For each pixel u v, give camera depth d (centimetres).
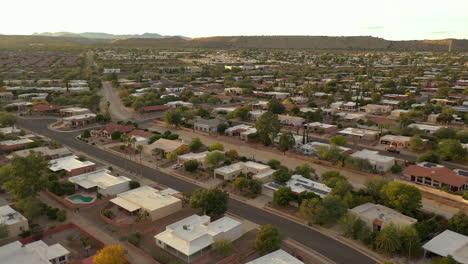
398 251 7088
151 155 13462
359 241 7556
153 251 7131
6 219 7844
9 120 16750
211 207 8350
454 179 10069
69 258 6888
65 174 11262
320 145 12988
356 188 10281
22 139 14338
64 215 8431
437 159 12094
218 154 11662
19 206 8444
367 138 15312
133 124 17412
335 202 8069
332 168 11969
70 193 9894
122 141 14125
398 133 15600
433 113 19512
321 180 10825
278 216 8738
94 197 9750
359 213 8131
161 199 9056
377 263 6825
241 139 15462
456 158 12394
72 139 15588
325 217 7956
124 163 12575
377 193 9325
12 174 9369
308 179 10300
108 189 9781
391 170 11594
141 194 9362
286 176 10088
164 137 14650
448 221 8288
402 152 13588
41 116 19900
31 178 8744
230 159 12750
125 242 7519
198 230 7388
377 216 8044
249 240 7644
